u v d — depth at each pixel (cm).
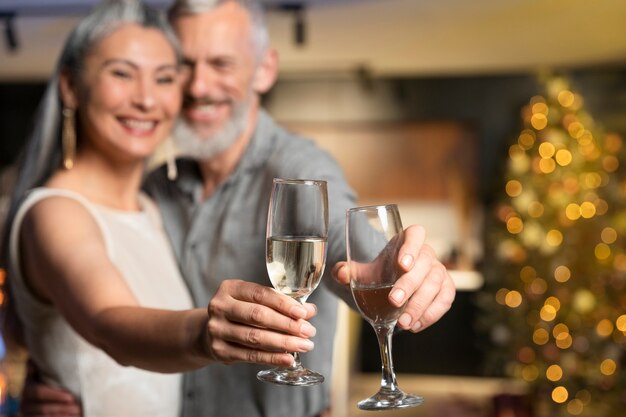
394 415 682
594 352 626
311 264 142
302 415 229
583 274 642
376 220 144
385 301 142
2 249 214
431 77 852
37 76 833
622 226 643
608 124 826
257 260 231
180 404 234
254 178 238
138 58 218
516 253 669
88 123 221
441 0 582
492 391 797
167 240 245
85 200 212
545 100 777
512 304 661
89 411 217
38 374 222
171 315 160
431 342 826
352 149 874
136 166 236
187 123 240
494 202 841
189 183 245
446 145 862
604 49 747
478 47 735
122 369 219
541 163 687
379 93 858
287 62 793
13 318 225
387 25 649
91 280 184
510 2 590
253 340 138
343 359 620
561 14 623
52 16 601
